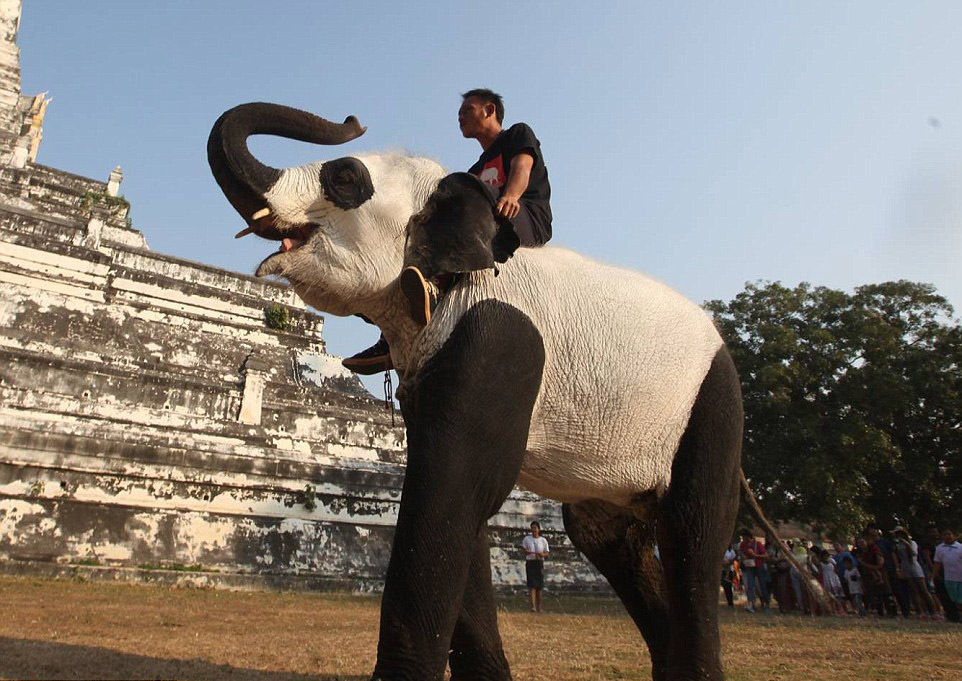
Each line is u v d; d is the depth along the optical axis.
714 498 3.72
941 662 7.63
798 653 8.39
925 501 26.73
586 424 3.54
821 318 26.62
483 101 4.27
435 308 3.38
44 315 20.88
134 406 18.14
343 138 3.71
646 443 3.66
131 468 16.53
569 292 3.61
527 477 3.78
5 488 15.16
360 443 21.75
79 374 17.77
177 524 16.86
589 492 3.80
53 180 29.94
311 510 18.70
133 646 6.79
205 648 7.00
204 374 22.17
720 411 3.84
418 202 3.59
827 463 23.27
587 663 6.99
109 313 22.17
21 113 34.81
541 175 4.04
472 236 3.32
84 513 15.88
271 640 7.96
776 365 24.89
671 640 3.67
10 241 21.39
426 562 2.83
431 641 2.78
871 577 16.64
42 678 4.71
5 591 11.92
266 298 27.59
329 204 3.49
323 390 23.53
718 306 27.56
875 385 24.89
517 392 3.25
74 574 15.09
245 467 17.98
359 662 6.36
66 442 15.91
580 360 3.52
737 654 8.24
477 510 3.05
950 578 14.74
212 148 3.40
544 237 3.97
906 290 27.08
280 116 3.52
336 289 3.52
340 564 18.62
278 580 17.22
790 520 25.88
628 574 4.39
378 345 4.14
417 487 2.95
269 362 24.53
